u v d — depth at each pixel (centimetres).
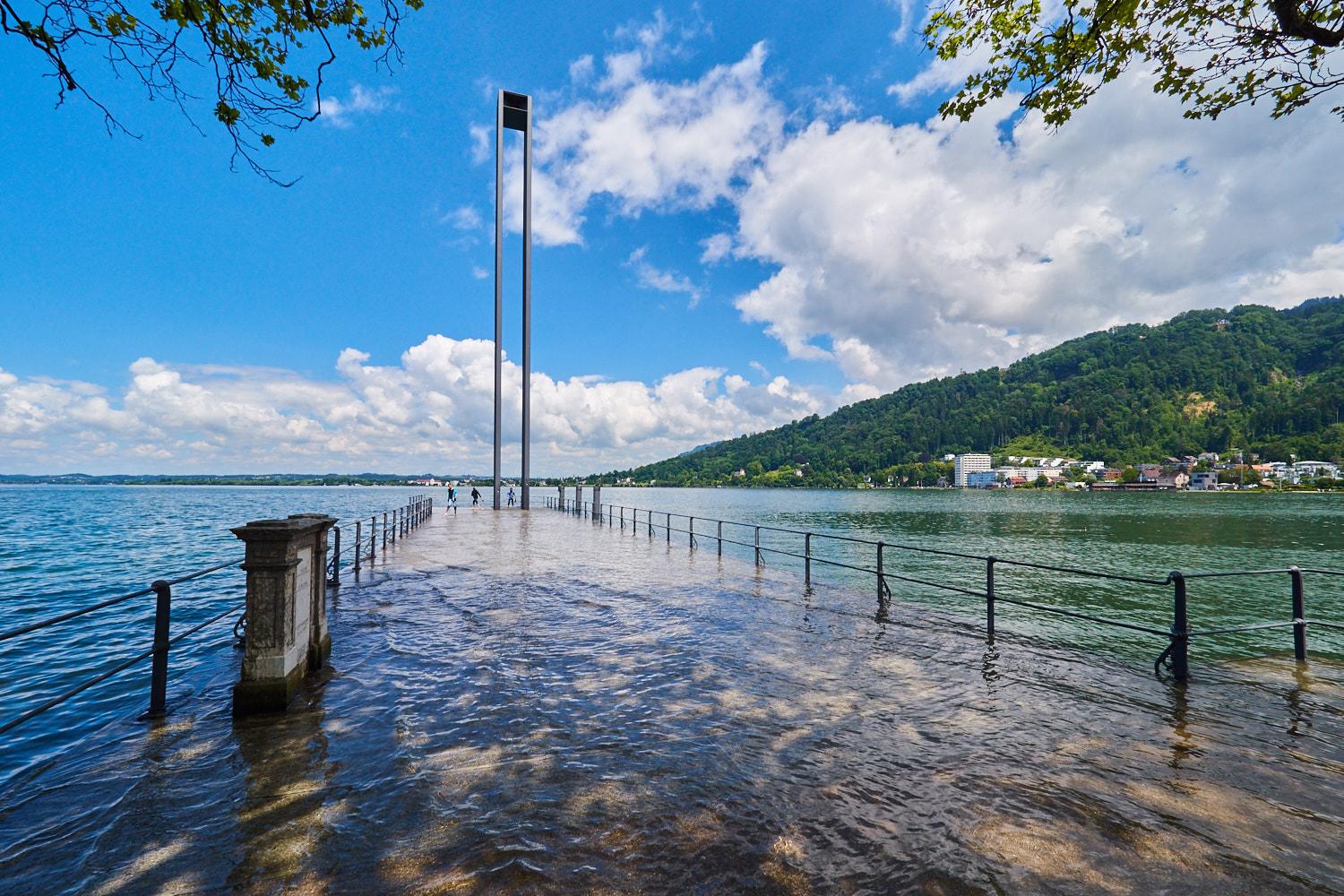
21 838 300
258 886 261
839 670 593
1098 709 491
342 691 524
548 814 320
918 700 510
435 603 912
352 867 273
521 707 487
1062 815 324
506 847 289
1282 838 304
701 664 611
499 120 3400
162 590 462
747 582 1123
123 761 386
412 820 315
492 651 653
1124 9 559
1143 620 1521
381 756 394
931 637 727
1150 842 298
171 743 415
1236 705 500
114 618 1093
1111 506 9238
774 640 711
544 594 989
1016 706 496
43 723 552
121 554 2423
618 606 903
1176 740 429
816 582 1134
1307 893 259
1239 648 1242
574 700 505
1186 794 350
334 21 509
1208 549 3269
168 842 296
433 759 390
